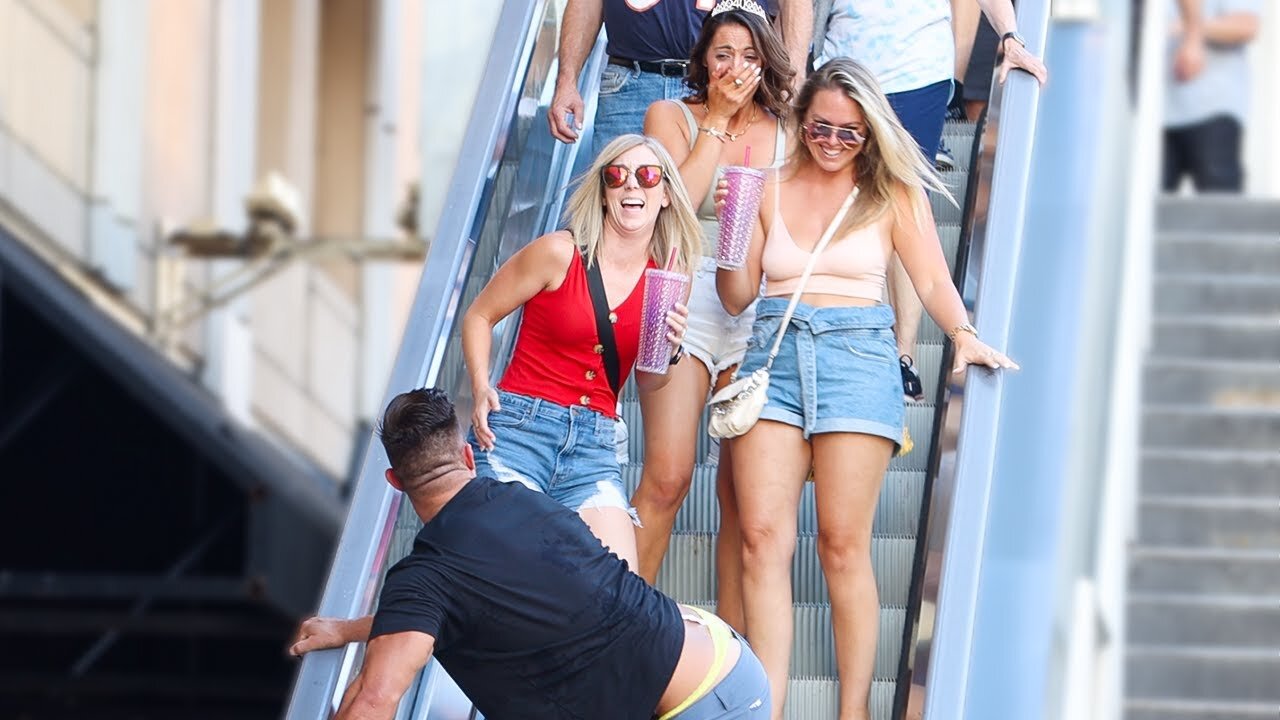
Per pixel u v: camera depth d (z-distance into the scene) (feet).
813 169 26.78
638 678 21.03
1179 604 44.68
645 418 27.94
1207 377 50.62
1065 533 36.68
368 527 23.57
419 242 81.71
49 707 82.12
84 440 72.18
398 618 20.30
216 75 88.43
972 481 24.20
